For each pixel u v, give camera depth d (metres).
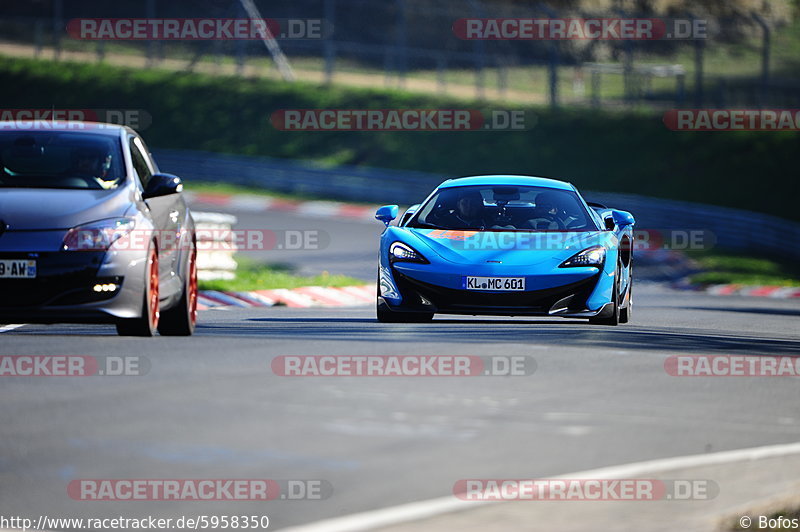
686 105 175.75
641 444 18.59
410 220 40.56
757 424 21.11
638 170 151.88
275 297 58.53
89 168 32.66
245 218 122.12
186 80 181.62
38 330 34.44
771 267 104.44
